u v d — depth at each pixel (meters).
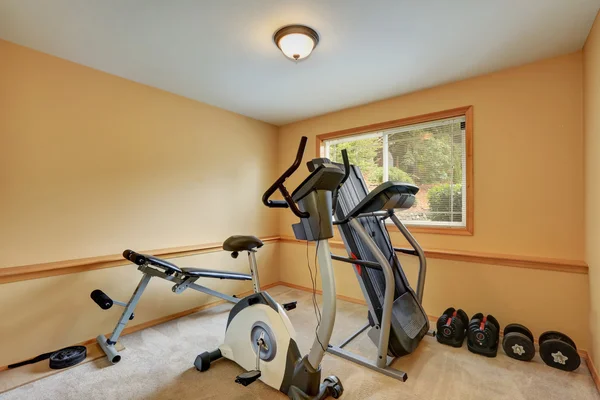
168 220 3.01
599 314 1.85
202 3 1.69
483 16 1.82
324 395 1.69
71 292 2.30
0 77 2.06
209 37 2.05
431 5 1.72
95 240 2.50
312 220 1.56
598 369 1.86
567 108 2.30
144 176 2.83
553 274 2.29
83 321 2.36
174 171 3.07
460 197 2.85
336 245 3.51
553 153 2.35
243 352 1.97
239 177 3.74
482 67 2.51
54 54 2.28
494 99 2.60
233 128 3.67
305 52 2.07
